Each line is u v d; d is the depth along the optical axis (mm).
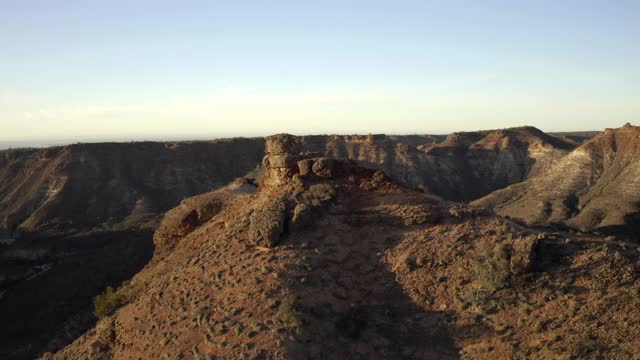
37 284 78438
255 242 26984
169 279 27953
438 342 21984
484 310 22672
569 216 104312
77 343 30250
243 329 22172
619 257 23734
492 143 182875
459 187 164625
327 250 26359
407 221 27672
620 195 104250
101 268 85688
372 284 24891
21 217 136000
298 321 21938
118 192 149000
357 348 21938
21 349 57188
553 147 170625
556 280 23109
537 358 19859
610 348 19516
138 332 24703
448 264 25094
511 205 122875
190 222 44500
